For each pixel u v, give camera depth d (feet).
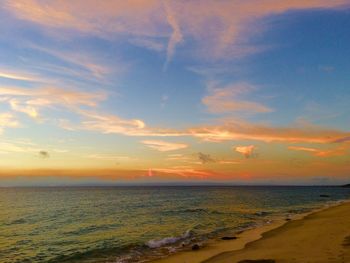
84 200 298.97
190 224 115.55
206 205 218.59
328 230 82.12
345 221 98.84
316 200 285.02
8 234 104.17
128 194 460.14
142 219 134.41
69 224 124.57
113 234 97.30
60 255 71.72
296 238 74.33
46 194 477.77
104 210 184.24
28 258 70.69
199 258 61.05
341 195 415.03
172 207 200.64
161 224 116.98
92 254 70.74
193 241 81.25
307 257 52.08
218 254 62.85
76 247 79.82
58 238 94.53
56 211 183.32
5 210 193.98
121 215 153.17
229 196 376.89
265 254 58.03
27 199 326.85
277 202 253.44
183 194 453.17
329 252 54.60
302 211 165.89
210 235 90.48
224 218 134.62
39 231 109.29
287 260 51.01
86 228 112.37
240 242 76.33
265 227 103.81
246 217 138.10
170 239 83.87
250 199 303.68
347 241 62.80
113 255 69.05
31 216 158.30
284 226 101.81
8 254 75.20
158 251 70.85
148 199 311.06
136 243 80.74
